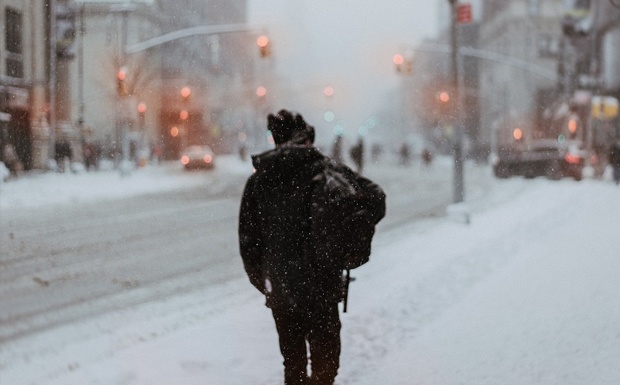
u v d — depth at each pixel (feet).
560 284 27.22
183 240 45.50
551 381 16.71
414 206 71.20
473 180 124.57
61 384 16.84
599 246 36.14
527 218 53.31
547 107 220.23
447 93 73.05
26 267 34.99
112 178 126.11
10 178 115.96
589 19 147.13
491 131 295.28
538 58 257.14
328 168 14.15
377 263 34.06
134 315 24.68
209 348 19.65
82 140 163.32
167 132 256.32
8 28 132.36
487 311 23.70
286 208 14.01
